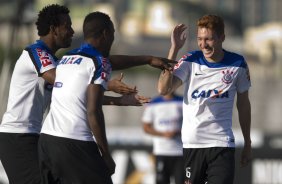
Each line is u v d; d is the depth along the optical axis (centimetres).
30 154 1540
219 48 1499
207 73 1502
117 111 7731
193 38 12219
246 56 14650
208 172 1524
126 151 3250
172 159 2844
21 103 1538
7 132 1544
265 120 8812
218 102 1505
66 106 1356
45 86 1538
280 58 14362
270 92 9362
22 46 5897
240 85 1524
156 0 15262
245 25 16650
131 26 15288
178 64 1518
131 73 9825
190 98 1520
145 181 3219
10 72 4866
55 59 1527
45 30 1538
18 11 4788
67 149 1343
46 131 1369
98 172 1353
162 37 15238
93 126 1318
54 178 1405
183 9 13438
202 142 1516
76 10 14088
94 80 1334
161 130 2873
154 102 2880
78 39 7875
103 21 1399
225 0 16312
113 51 13138
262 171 3023
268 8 16825
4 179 3122
